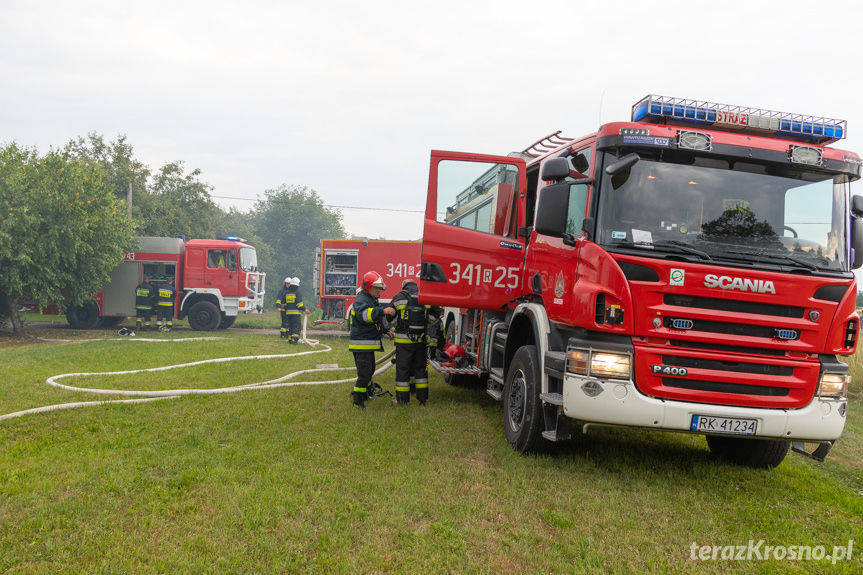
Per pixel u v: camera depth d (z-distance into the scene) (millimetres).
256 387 7789
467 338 7941
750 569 3172
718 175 4465
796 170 4535
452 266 6328
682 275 4086
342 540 3197
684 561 3213
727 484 4602
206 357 11117
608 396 4117
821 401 4199
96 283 17609
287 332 15828
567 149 5473
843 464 5688
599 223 4371
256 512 3529
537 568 3021
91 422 5812
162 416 6113
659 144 4332
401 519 3521
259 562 2939
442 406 6977
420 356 7086
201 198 34844
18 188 15875
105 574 2779
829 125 4844
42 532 3238
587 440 5715
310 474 4262
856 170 4535
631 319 4105
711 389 4168
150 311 17906
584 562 3111
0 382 7902
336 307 18844
